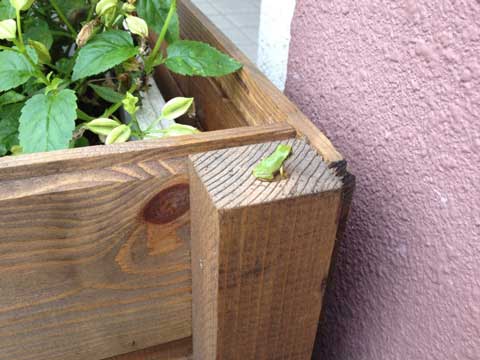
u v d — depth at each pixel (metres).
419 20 0.32
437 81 0.32
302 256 0.33
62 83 0.46
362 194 0.41
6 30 0.38
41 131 0.35
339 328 0.49
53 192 0.30
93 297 0.36
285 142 0.34
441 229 0.34
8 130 0.43
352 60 0.40
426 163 0.34
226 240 0.29
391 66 0.35
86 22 0.46
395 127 0.36
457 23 0.30
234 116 0.46
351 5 0.38
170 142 0.33
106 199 0.32
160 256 0.36
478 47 0.29
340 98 0.42
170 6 0.46
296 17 0.47
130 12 0.50
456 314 0.33
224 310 0.33
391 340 0.41
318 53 0.44
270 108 0.39
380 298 0.41
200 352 0.42
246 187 0.29
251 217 0.29
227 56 0.43
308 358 0.41
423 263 0.36
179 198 0.34
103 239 0.33
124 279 0.36
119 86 0.52
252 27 1.28
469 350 0.33
